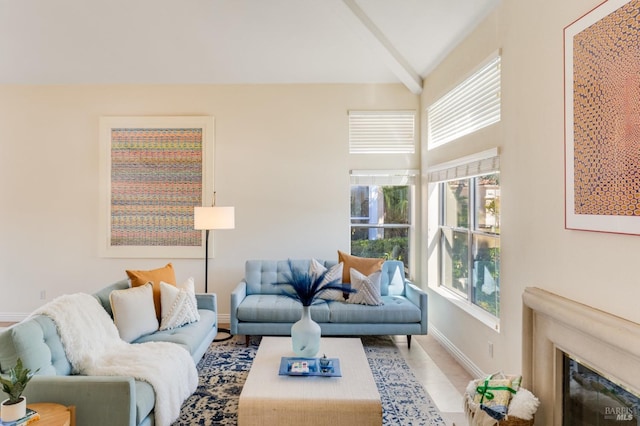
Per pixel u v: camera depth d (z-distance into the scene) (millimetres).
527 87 2297
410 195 4695
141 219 4562
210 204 4547
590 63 1676
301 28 3672
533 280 2232
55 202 4562
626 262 1523
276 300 3771
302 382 2172
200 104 4574
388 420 2443
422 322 3580
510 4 2504
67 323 2193
